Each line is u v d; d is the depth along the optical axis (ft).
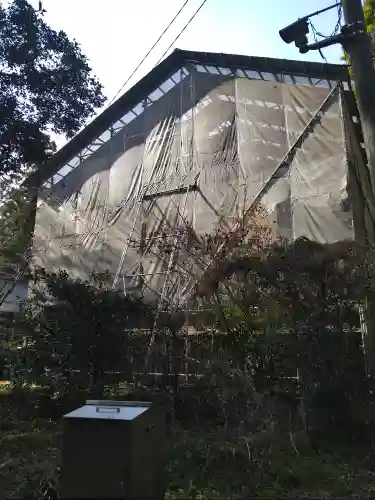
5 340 33.06
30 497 15.99
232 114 53.93
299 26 28.68
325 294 24.72
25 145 57.06
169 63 60.08
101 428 11.52
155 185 58.03
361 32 27.04
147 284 50.88
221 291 28.04
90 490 11.23
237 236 33.12
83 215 64.95
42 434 25.53
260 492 17.38
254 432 22.52
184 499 16.33
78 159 68.39
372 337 24.73
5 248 41.11
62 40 56.65
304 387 23.80
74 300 31.12
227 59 55.16
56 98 58.54
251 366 25.27
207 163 53.93
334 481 18.49
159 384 29.09
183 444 21.43
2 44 53.11
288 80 50.75
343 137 43.98
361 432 23.12
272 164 49.06
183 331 29.50
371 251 25.90
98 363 30.17
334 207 42.55
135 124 63.36
